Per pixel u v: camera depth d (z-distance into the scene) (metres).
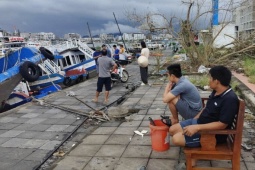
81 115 7.80
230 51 18.31
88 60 18.77
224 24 17.52
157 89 11.09
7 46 28.23
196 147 3.72
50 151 5.47
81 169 4.45
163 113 7.41
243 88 9.77
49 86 14.42
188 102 4.72
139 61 12.02
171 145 5.10
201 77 12.23
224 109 3.49
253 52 17.25
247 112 7.04
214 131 3.50
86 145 5.38
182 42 16.72
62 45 20.11
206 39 16.62
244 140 5.20
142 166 4.30
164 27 16.72
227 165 4.25
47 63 15.56
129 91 11.15
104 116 7.12
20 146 5.76
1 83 10.62
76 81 17.25
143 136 5.71
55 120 7.48
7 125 7.19
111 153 4.97
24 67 11.35
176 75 4.83
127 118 7.00
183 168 4.21
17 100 11.73
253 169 4.13
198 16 16.09
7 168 4.81
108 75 9.28
